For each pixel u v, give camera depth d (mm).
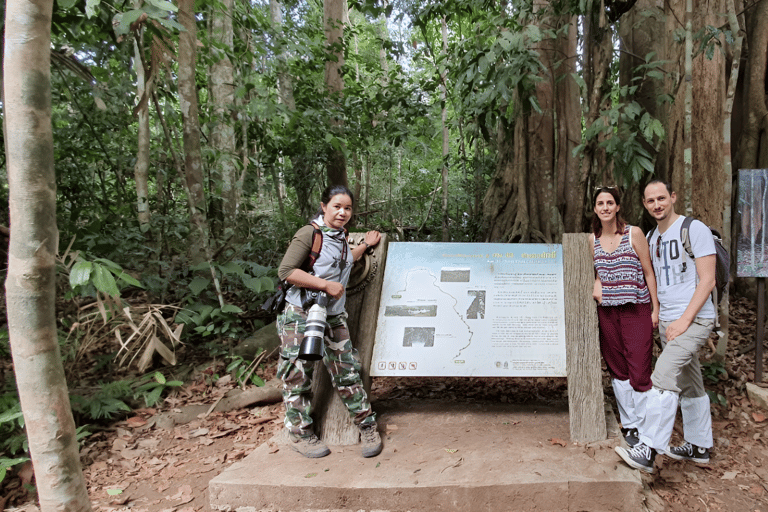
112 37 3996
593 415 2844
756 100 5422
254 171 8070
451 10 6176
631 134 4070
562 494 2385
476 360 3004
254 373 4164
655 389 2473
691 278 2561
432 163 10961
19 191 1332
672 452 2850
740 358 4203
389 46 7609
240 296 5375
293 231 7273
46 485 1458
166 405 3709
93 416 3301
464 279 3197
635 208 5641
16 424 2961
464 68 5016
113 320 3791
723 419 3357
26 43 1301
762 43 5367
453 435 2967
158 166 6930
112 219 6008
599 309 2949
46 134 1358
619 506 2381
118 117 6219
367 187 9594
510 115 6457
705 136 4992
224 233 5906
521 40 4309
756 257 3582
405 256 3287
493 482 2396
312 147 8336
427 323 3119
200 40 5980
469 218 7844
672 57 5277
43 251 1376
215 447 3168
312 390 3084
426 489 2393
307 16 10016
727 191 3662
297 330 2629
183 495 2617
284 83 8891
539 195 5805
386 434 3018
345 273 2809
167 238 5711
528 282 3152
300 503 2447
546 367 2951
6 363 3781
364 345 3088
